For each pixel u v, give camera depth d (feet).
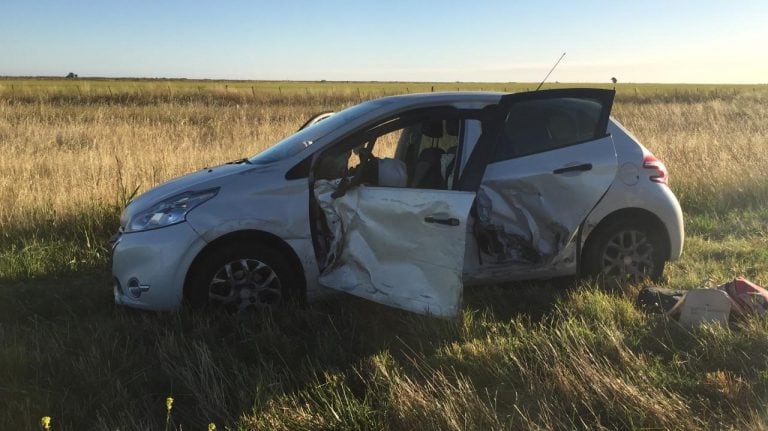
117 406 10.39
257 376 11.14
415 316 13.79
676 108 84.33
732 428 9.45
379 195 13.57
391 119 14.89
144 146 38.63
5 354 11.85
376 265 13.70
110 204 23.39
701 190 27.63
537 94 14.82
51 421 9.86
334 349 12.57
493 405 10.32
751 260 18.99
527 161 14.92
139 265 13.74
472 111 14.99
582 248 16.14
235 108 90.68
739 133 47.16
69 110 79.56
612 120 16.62
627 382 10.83
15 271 18.10
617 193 16.03
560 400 10.41
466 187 14.25
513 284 16.55
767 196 26.58
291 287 14.33
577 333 12.67
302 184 14.29
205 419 9.98
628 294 15.55
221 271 13.82
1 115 67.26
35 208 22.97
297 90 132.16
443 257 13.01
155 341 12.73
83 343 12.74
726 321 13.29
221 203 13.76
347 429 9.66
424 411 9.76
